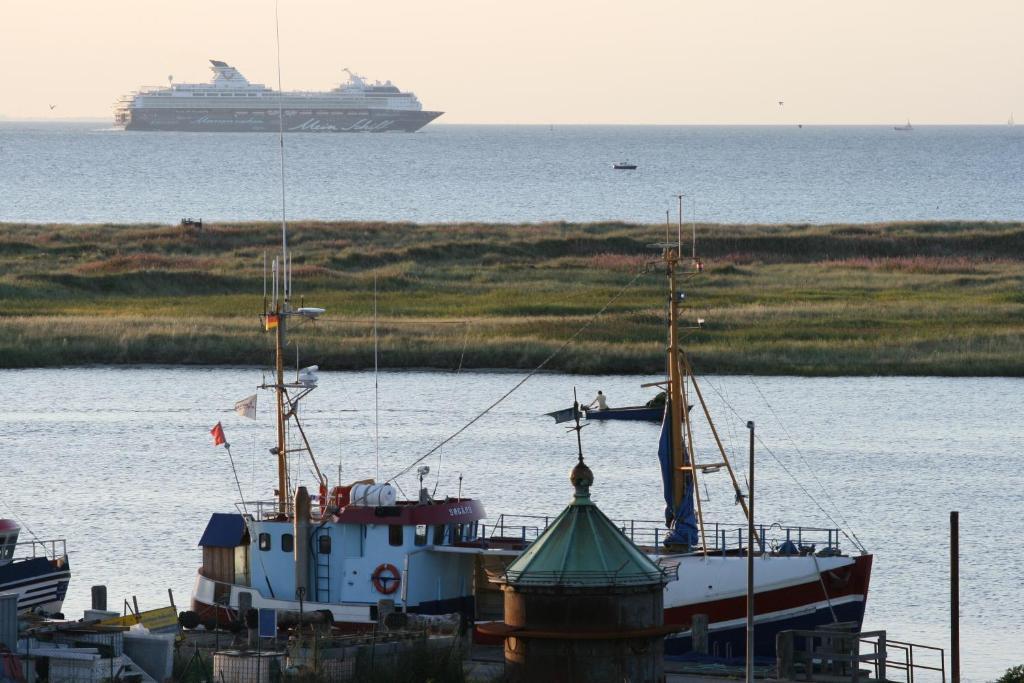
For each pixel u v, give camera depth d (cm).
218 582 16388
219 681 13125
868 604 18688
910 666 15012
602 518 10756
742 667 14725
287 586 16012
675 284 17350
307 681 12738
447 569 16025
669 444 16888
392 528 15700
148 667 13462
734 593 15525
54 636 13562
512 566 10638
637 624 10419
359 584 15738
